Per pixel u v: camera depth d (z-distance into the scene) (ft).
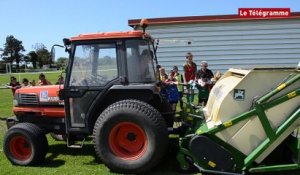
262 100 17.08
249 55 50.65
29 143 20.49
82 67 20.21
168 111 20.52
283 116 17.19
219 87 19.90
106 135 18.85
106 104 20.31
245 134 17.39
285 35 49.65
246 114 17.20
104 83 19.90
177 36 51.47
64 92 20.44
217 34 50.88
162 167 19.79
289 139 18.15
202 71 33.42
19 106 22.68
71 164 20.86
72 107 20.58
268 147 17.20
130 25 49.88
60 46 20.36
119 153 18.95
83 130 20.49
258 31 50.14
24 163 20.61
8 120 23.22
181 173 18.84
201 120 20.38
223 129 17.46
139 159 18.53
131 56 19.70
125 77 19.65
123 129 18.97
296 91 16.98
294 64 49.78
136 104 18.60
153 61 20.52
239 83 17.48
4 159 22.00
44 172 19.49
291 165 17.13
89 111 20.12
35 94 22.26
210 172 17.58
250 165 17.34
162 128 18.37
